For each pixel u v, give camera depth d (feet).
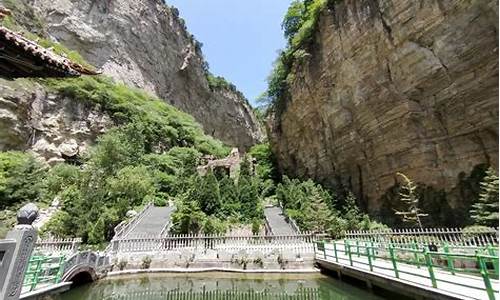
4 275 13.55
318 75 105.40
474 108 63.10
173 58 264.72
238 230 75.20
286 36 131.75
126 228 66.85
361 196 92.32
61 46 164.96
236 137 312.29
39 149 112.78
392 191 80.74
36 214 15.75
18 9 141.79
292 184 105.09
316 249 55.47
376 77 83.82
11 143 103.24
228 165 149.48
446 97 68.08
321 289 44.14
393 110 78.95
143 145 145.69
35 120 115.03
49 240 57.41
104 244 63.41
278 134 137.18
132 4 234.99
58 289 33.22
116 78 199.62
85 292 42.88
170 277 51.24
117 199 85.30
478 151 63.16
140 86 217.77
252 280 49.37
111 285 47.09
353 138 93.30
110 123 145.07
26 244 14.84
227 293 43.68
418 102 74.38
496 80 59.16
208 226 67.36
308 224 71.31
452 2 64.85
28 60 14.53
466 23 63.00
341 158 99.66
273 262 54.29
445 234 52.95
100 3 211.82
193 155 159.12
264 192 121.29
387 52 80.43
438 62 68.64
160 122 175.22
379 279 34.06
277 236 57.82
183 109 262.47
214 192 88.94
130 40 222.69
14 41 13.67
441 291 25.59
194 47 300.40
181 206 74.23
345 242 48.47
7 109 102.32
